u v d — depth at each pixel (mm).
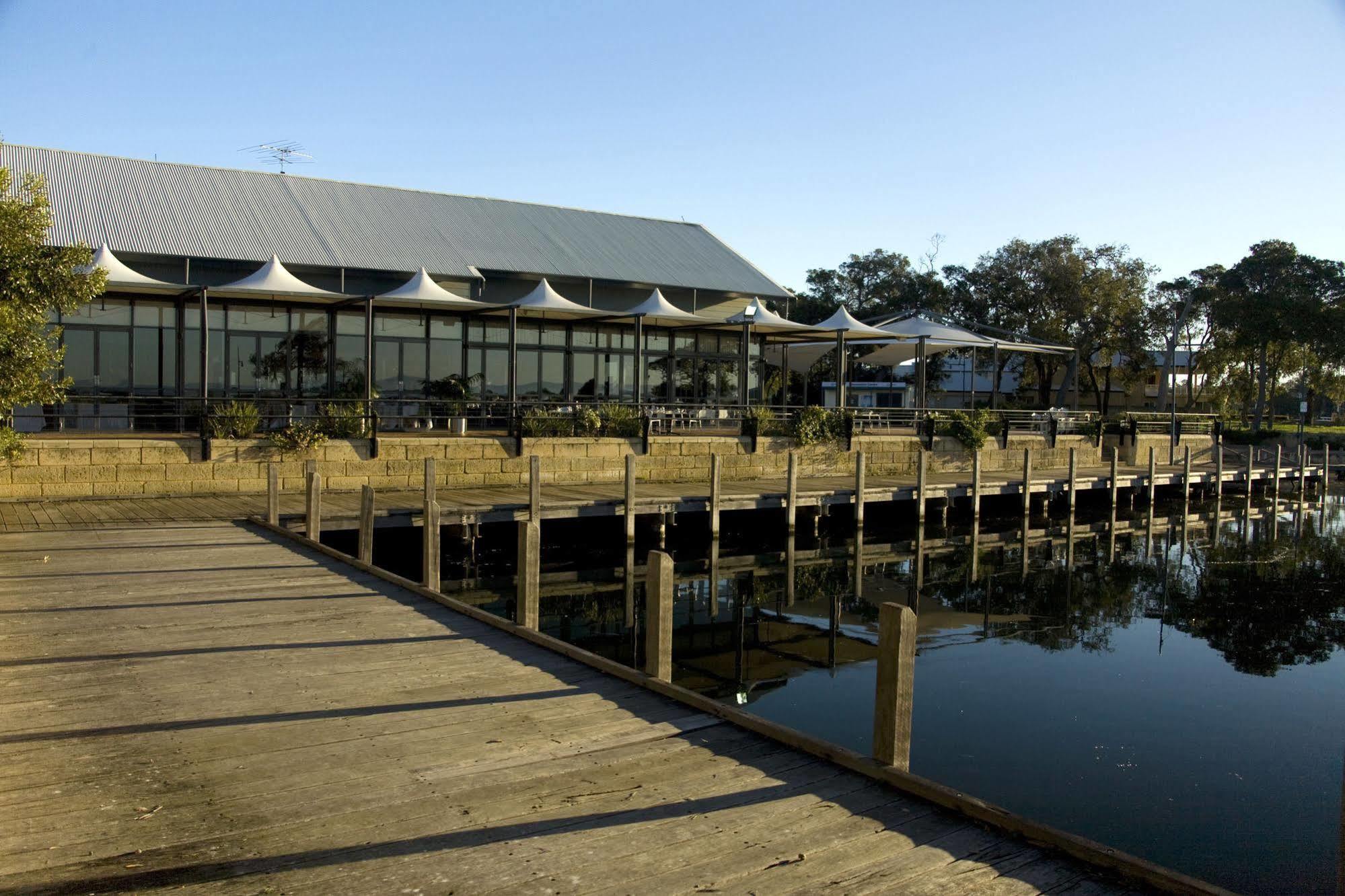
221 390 22359
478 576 15516
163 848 3852
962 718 9250
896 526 22938
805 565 17938
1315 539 23625
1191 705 9914
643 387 27719
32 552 11305
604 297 27016
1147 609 15125
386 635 7754
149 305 21562
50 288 11930
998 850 4043
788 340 30047
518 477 19672
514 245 27125
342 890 3545
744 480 22406
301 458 17734
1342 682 10977
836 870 3822
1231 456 39781
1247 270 46625
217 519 14219
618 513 17109
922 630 13086
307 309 23188
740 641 12164
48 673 6449
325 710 5770
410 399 22875
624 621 13164
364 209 26750
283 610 8570
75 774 4652
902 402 42812
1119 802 7332
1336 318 41688
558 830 4125
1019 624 13727
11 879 3547
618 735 5414
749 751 5188
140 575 10031
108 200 22906
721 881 3709
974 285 46281
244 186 25922
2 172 11898
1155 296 46031
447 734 5383
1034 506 27484
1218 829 6891
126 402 17297
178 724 5461
